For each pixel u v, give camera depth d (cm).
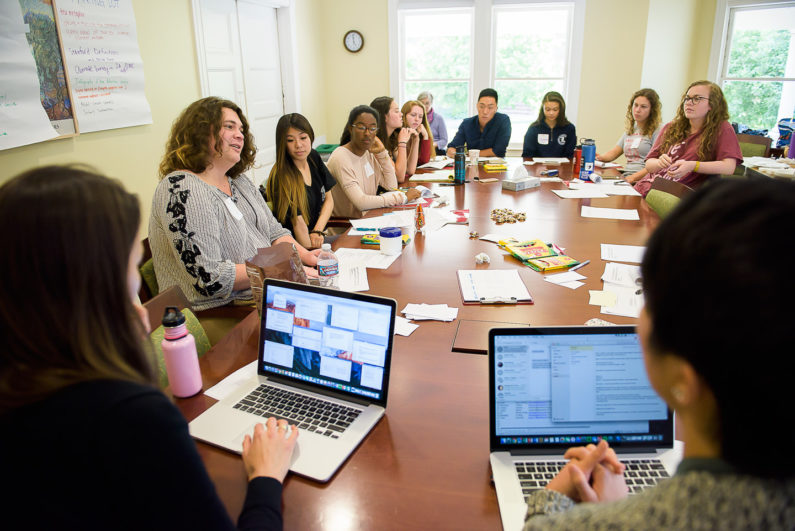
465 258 202
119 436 56
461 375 121
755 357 34
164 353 110
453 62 583
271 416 104
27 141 237
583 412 91
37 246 54
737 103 568
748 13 535
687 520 37
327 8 576
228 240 193
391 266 194
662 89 561
